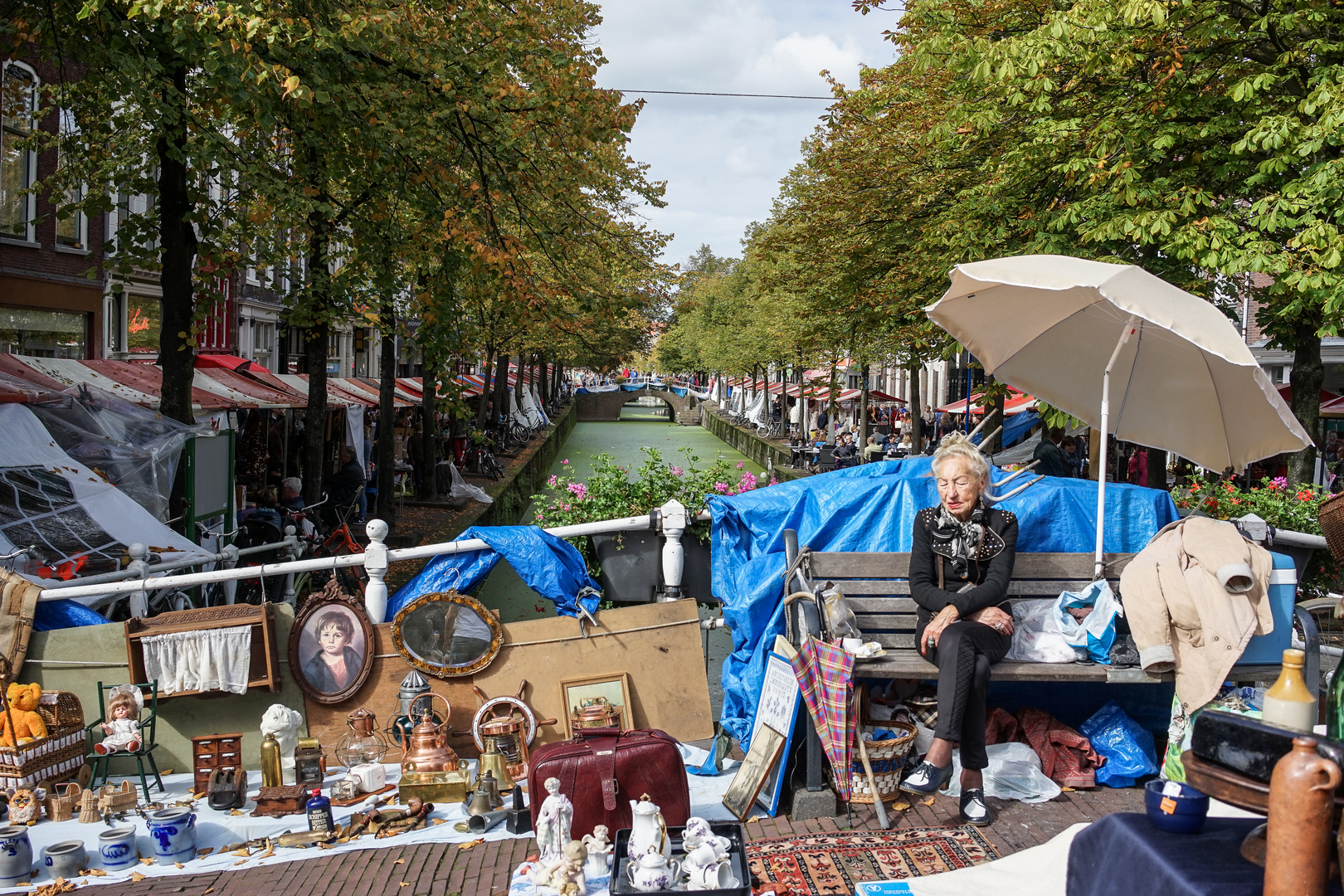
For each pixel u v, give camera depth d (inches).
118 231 431.8
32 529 321.4
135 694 211.0
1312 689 186.9
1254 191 414.9
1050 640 196.5
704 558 242.1
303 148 424.5
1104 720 207.3
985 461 188.2
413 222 497.0
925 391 1861.5
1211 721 87.9
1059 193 469.7
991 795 192.1
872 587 204.5
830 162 668.1
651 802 161.5
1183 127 392.5
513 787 195.0
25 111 658.2
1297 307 369.1
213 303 430.9
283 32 324.5
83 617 232.8
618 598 240.8
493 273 445.4
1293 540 256.2
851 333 819.4
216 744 209.3
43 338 724.7
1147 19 365.4
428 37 411.2
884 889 143.9
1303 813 74.5
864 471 234.8
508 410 1577.3
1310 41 369.1
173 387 417.1
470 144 440.8
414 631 221.6
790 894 155.0
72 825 193.8
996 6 463.5
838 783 184.4
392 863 176.9
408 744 212.8
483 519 745.0
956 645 176.1
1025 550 221.8
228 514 474.0
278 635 223.3
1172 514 225.0
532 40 433.1
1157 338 211.0
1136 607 177.5
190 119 354.9
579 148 457.7
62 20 351.9
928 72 578.2
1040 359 227.8
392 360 695.7
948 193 607.8
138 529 348.8
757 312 1622.8
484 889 166.1
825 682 186.4
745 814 187.9
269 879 173.0
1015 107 449.1
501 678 223.0
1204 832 96.1
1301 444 197.9
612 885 146.6
